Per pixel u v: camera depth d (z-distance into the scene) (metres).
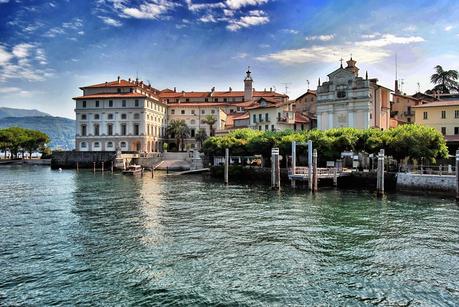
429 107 75.19
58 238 26.88
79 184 66.06
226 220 33.50
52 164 110.38
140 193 53.25
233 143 80.06
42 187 60.72
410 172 55.72
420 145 54.66
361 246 25.22
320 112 87.62
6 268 20.67
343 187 59.78
